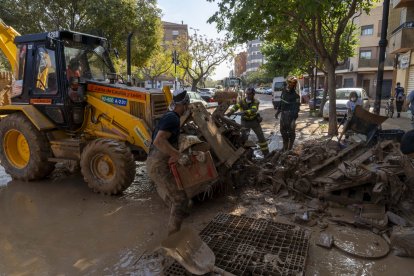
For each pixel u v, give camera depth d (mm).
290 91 7875
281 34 12422
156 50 20359
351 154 5980
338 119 14898
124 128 5875
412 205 4758
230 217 4680
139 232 4402
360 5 12266
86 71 6570
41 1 14852
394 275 3420
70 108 6062
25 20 14969
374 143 6555
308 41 12297
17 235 4324
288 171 5676
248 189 5914
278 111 8109
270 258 3594
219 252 3760
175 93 3877
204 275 3322
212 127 5582
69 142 6090
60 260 3742
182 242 3494
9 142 6598
